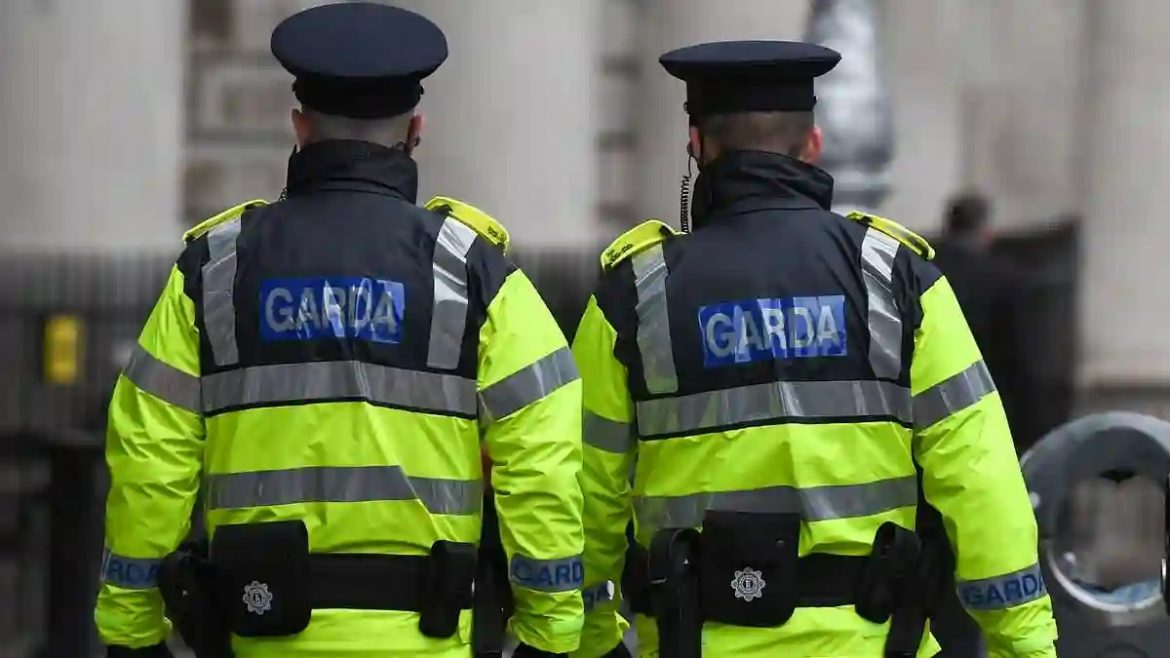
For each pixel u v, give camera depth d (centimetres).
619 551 1328
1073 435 1783
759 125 1283
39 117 3491
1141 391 3997
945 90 4894
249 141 4003
